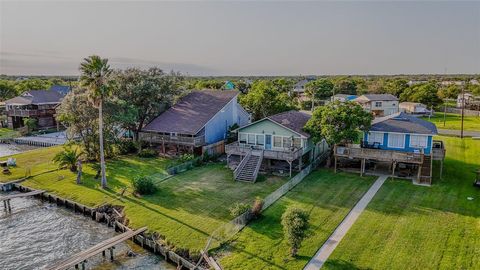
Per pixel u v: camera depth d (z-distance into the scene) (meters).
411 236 23.28
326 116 35.88
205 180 35.72
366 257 20.97
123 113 43.78
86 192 33.88
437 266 20.00
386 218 25.94
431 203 28.53
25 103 69.69
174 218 27.36
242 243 23.23
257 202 26.56
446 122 67.25
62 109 44.38
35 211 32.12
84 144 43.84
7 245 26.30
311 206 28.34
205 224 26.19
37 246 26.11
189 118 46.25
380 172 36.75
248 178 35.28
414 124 37.19
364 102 79.62
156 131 44.84
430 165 34.44
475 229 24.08
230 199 30.64
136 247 25.42
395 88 105.62
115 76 46.91
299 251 21.81
